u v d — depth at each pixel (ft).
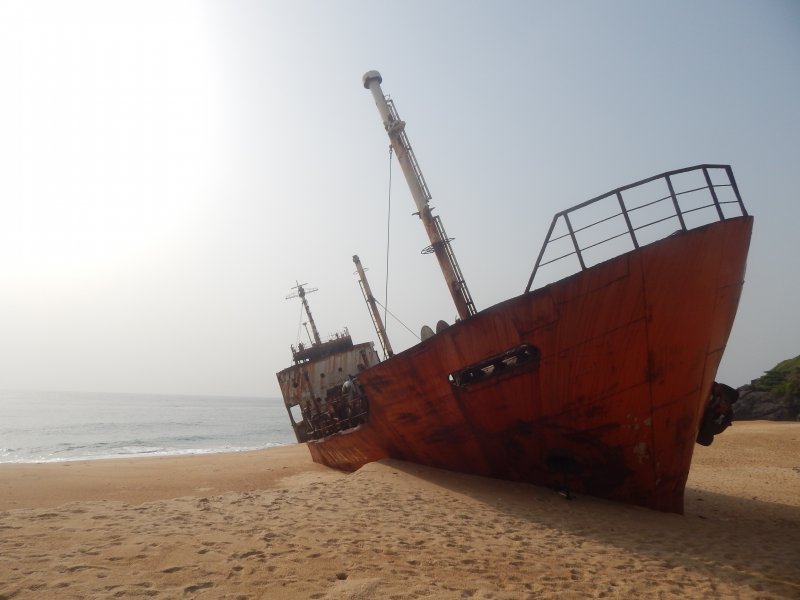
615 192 28.27
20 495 35.50
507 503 28.43
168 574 16.08
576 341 28.45
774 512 32.50
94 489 38.93
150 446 120.98
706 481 47.52
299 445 100.89
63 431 158.20
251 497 28.43
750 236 28.99
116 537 19.75
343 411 46.52
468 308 41.83
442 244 43.11
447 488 31.14
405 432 36.47
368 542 20.56
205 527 21.70
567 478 31.07
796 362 150.30
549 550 20.95
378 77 46.91
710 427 32.63
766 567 19.80
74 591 14.34
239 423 242.37
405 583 16.40
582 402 29.27
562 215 29.22
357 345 63.98
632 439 28.99
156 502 27.27
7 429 159.94
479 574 17.76
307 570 17.12
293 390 63.46
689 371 28.14
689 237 26.81
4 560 16.53
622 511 28.55
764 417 135.54
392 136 45.47
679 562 20.11
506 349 30.07
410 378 34.30
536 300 28.73
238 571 16.67
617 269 27.12
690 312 27.43
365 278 65.26
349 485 31.35
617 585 17.40
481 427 32.63
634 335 27.61
